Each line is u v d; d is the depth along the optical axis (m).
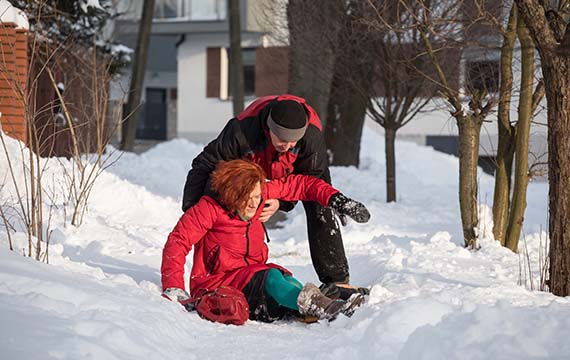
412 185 21.16
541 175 10.09
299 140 5.92
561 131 6.31
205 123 36.56
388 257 8.88
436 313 4.68
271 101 5.92
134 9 33.12
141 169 18.91
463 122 10.25
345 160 21.78
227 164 5.82
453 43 10.66
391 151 17.02
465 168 10.20
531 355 4.14
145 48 24.41
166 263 5.87
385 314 4.65
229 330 5.20
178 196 16.56
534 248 10.51
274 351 4.55
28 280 4.62
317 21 16.72
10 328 3.75
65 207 10.09
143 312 4.71
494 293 6.10
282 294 5.72
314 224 6.30
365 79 16.73
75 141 9.80
